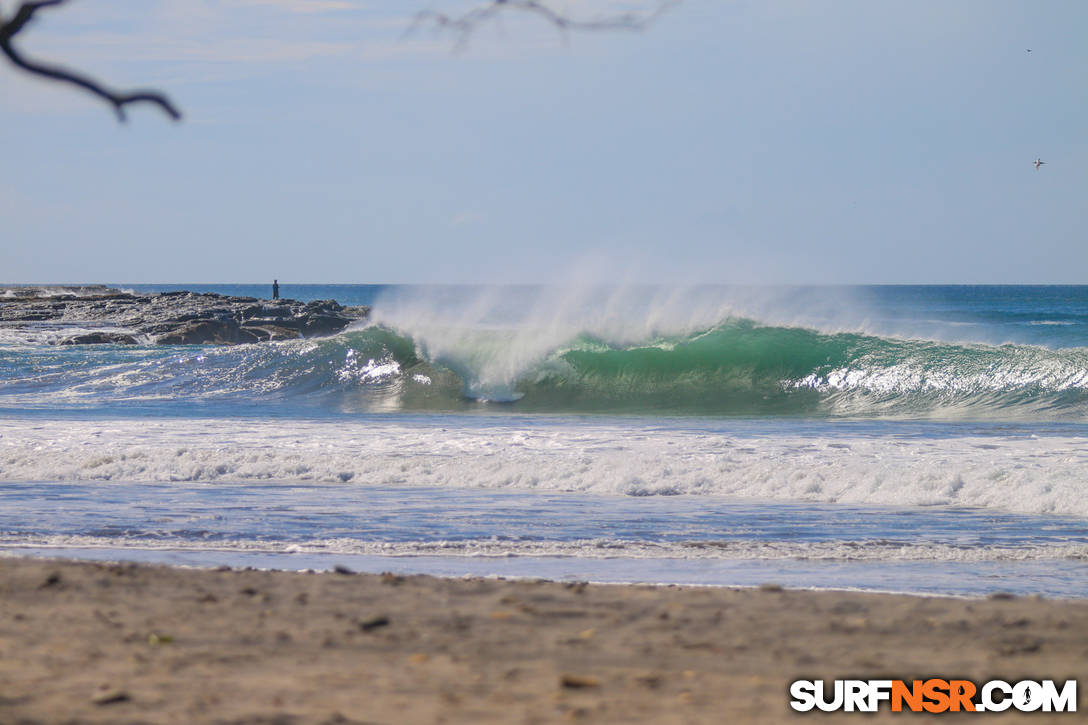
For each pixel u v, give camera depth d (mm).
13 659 18344
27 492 49281
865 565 34031
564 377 106000
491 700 16094
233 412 91625
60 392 104875
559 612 23219
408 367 107875
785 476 50219
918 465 53281
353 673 17781
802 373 104688
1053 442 65875
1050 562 34594
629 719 15117
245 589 25375
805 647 20172
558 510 44594
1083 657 19562
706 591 25953
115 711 15023
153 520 41719
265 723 14516
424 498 47688
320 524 41062
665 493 49156
